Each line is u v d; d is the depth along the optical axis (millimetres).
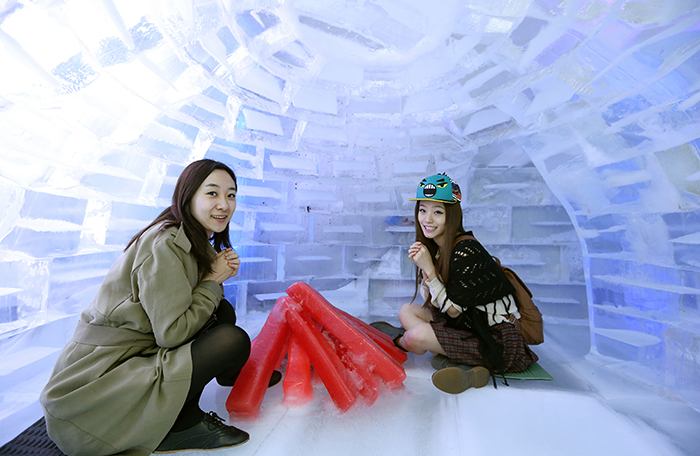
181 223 1655
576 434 1638
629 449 1533
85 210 2271
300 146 3367
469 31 2178
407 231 4027
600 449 1530
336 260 4246
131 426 1363
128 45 1790
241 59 2381
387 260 4156
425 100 2926
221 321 1872
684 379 2012
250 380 1878
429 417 1806
